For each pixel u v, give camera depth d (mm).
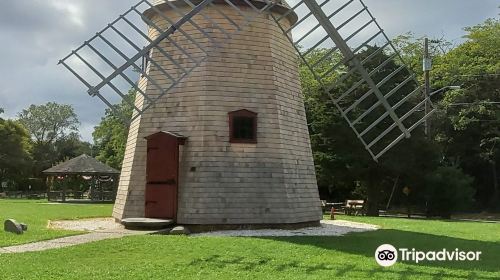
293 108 20375
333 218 25359
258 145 18797
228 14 19000
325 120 35219
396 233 18109
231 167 18453
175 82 15328
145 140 19281
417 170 35125
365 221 24047
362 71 16172
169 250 13164
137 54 14953
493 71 42156
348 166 35406
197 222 17969
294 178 19438
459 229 20516
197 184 18250
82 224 19938
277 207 18594
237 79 19000
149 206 18578
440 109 43250
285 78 20156
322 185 41531
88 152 89188
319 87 34594
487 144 45344
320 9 15586
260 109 19031
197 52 18891
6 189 64812
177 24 15625
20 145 62125
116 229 17859
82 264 11258
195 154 18484
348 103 33375
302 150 20375
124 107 29312
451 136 45688
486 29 45969
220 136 18578
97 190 45812
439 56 48438
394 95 31266
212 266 11258
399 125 16125
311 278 10102
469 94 42906
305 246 14242
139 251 13000
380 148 33438
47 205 34156
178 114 18938
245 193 18406
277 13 19859
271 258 12336
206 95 18719
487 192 48000
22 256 11992
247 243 14500
